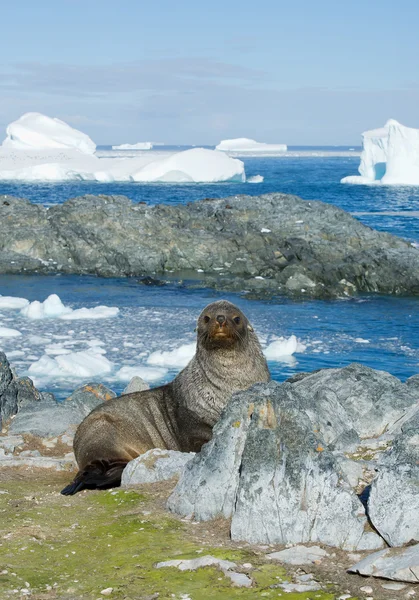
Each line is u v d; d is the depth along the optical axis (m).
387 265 54.69
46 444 16.09
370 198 135.38
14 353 35.94
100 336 39.72
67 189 151.88
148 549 8.76
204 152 183.12
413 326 42.81
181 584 7.75
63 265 62.84
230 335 13.23
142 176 177.50
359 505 8.89
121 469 12.93
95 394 19.06
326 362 34.66
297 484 9.05
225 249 63.34
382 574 7.64
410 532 8.33
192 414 13.94
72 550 8.87
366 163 181.12
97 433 13.61
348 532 8.66
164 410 14.45
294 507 8.94
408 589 7.42
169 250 62.84
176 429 14.18
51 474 13.69
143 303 49.22
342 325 43.06
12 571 8.20
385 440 13.18
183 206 77.88
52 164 183.50
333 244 62.25
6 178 184.50
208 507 9.79
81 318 44.16
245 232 65.69
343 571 7.96
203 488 9.87
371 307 48.75
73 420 17.23
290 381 17.81
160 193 141.75
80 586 7.81
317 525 8.83
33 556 8.69
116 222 64.81
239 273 60.88
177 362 34.38
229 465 9.88
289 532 8.84
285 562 8.26
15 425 17.00
